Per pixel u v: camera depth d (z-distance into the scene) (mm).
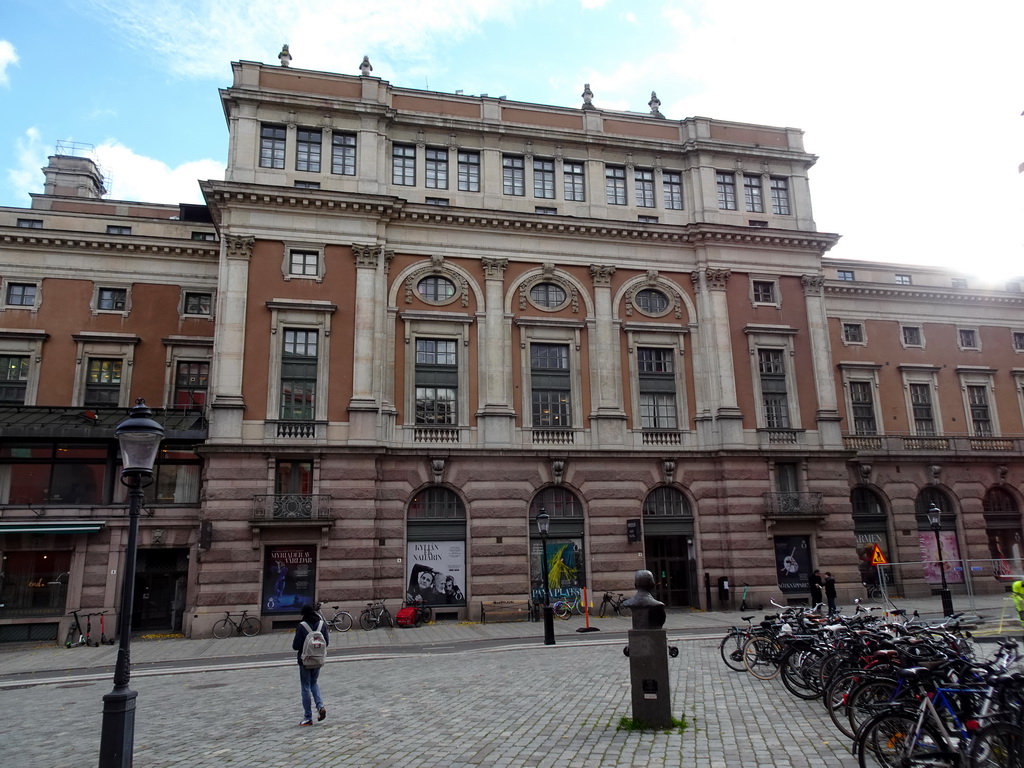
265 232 31609
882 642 11875
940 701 8398
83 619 28281
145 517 29938
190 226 37844
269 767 9859
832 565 34250
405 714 12914
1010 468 41531
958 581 39125
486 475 31750
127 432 11188
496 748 10359
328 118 33562
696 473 34031
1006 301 46562
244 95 32531
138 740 11664
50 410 31422
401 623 28766
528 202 35688
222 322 30344
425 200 34375
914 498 39781
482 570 30844
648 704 11227
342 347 31375
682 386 35156
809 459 35031
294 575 29094
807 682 13359
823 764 9203
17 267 34875
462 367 32906
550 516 32438
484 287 33938
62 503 29844
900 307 44906
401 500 30734
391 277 33094
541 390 33781
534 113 36688
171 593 30219
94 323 35125
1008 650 9969
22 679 19812
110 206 40469
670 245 36500
